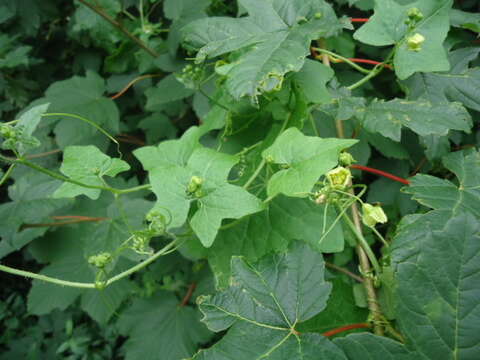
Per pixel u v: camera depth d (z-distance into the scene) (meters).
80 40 0.60
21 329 0.71
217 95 0.34
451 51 0.34
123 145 0.58
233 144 0.34
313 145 0.25
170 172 0.27
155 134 0.53
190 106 0.50
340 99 0.32
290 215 0.29
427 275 0.21
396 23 0.30
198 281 0.50
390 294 0.27
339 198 0.27
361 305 0.28
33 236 0.42
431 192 0.27
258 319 0.23
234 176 0.34
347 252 0.39
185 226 0.32
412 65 0.29
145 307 0.50
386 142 0.36
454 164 0.29
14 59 0.54
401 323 0.21
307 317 0.23
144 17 0.54
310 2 0.30
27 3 0.58
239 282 0.24
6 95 0.60
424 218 0.26
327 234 0.28
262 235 0.30
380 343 0.21
